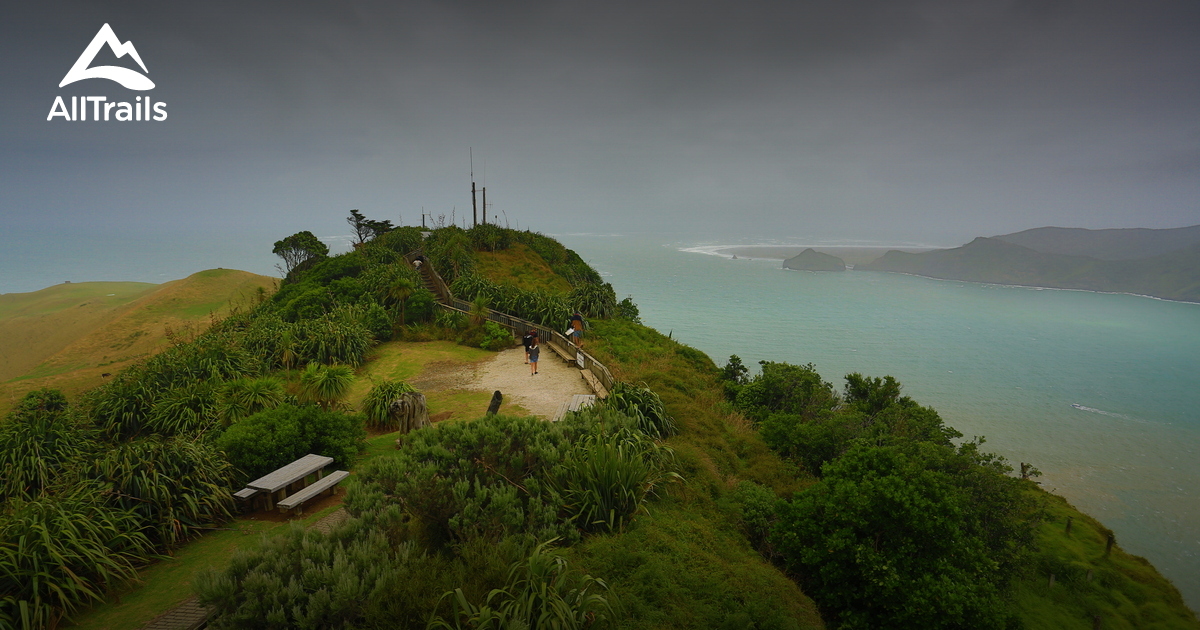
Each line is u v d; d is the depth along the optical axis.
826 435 17.09
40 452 10.12
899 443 15.88
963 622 8.18
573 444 9.87
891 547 9.10
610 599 6.25
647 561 7.47
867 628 8.52
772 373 22.75
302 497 9.01
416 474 7.76
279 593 5.23
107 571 6.68
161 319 60.44
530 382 18.73
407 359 22.83
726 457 14.50
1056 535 30.70
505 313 28.75
